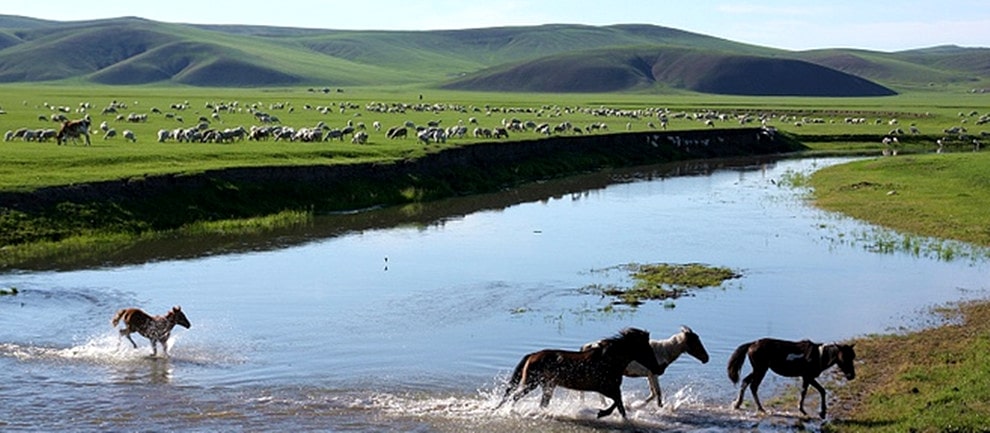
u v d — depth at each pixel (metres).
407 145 71.75
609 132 96.62
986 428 19.00
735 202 60.19
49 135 67.31
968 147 104.75
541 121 115.75
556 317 30.36
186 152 59.59
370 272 37.56
